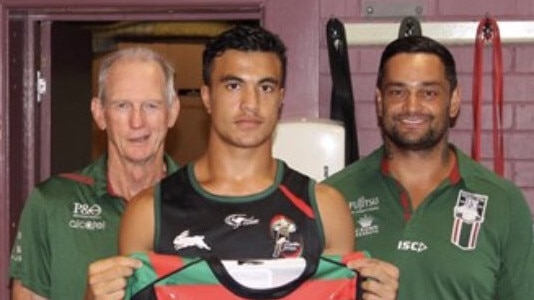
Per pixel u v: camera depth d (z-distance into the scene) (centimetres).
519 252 263
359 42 346
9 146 366
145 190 214
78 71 447
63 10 366
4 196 362
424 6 346
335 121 331
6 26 361
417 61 260
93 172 255
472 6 344
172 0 353
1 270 361
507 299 267
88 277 204
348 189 271
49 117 392
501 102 333
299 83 346
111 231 247
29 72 380
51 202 250
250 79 201
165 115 244
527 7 342
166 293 197
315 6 346
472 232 259
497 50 334
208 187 207
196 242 202
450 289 255
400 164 267
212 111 206
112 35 480
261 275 198
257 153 206
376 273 201
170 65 249
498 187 265
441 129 261
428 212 262
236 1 350
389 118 263
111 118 241
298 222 204
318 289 199
